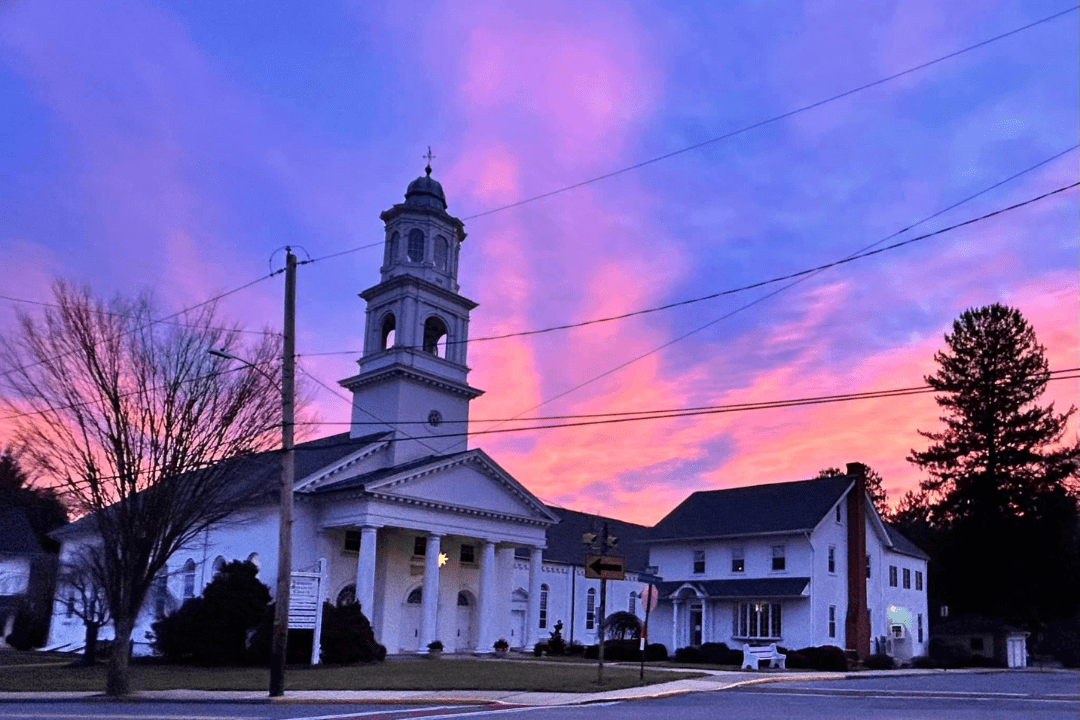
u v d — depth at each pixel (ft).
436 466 141.69
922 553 197.26
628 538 237.86
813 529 154.20
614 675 93.61
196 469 76.79
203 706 62.90
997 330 218.59
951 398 221.66
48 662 119.24
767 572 160.66
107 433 74.23
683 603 168.86
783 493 171.94
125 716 53.31
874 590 174.60
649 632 174.09
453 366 163.02
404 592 148.66
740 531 164.04
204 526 84.07
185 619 111.14
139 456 74.84
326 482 140.87
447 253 166.61
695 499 187.01
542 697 71.77
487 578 151.74
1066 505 201.57
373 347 161.48
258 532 137.90
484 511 149.59
